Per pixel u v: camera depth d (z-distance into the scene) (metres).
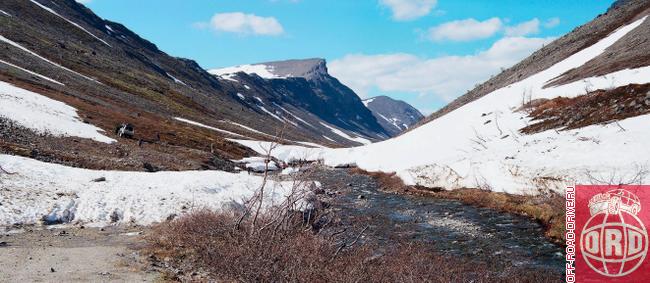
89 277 11.53
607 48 53.59
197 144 66.88
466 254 19.09
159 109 100.94
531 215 26.50
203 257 13.98
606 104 34.91
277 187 27.91
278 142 14.25
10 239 15.36
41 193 21.17
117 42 175.50
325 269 11.65
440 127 57.03
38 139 37.97
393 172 46.94
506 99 54.66
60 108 53.16
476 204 31.36
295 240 13.05
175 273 12.49
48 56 101.75
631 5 71.75
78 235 16.95
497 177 32.62
